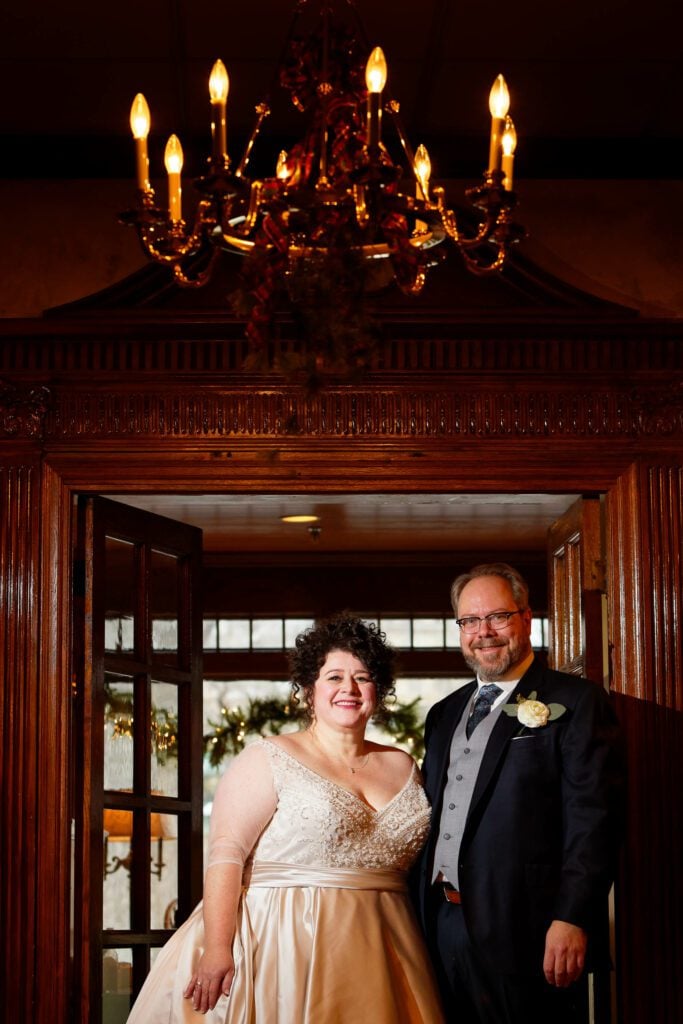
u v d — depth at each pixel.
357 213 2.80
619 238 4.98
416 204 2.93
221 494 4.79
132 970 4.87
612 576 4.75
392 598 8.93
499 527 7.34
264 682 9.88
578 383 4.76
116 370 4.75
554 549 5.60
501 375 4.75
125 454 4.73
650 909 4.50
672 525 4.71
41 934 4.49
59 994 4.46
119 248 4.96
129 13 4.16
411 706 9.39
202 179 2.83
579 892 3.54
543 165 4.99
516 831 3.69
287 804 3.62
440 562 8.73
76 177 5.00
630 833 4.54
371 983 3.44
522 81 4.59
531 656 4.01
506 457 4.74
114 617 4.98
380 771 3.79
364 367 2.93
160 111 4.79
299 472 4.73
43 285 4.94
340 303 2.85
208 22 4.21
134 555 5.15
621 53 4.40
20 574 4.68
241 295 2.94
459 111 4.80
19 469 4.73
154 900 6.13
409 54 4.43
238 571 8.98
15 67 4.47
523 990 3.60
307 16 4.19
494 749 3.79
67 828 4.57
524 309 4.69
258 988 3.47
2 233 4.97
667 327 4.71
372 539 8.00
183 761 5.32
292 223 2.97
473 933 3.63
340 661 3.76
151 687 5.14
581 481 4.75
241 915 3.59
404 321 4.68
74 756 4.68
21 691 4.62
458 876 3.70
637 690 4.62
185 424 4.74
